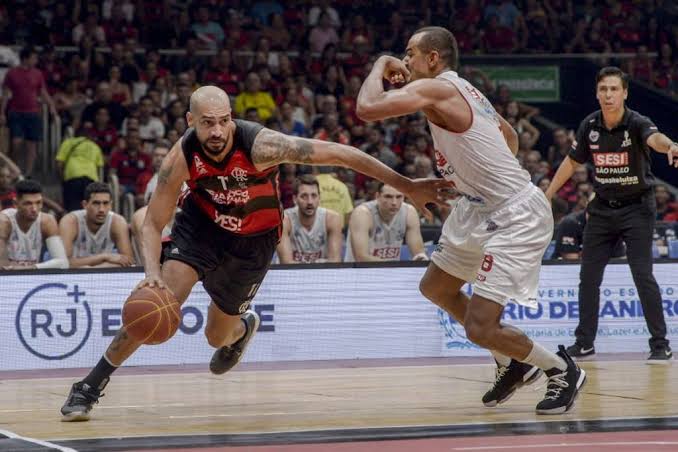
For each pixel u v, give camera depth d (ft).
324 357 31.17
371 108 17.42
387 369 27.94
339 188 41.45
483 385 23.79
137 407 20.31
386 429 16.70
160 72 58.65
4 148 53.78
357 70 62.44
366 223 33.40
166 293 17.17
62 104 56.39
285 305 30.96
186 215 19.36
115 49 58.13
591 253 29.32
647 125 27.53
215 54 60.23
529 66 65.10
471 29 67.92
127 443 15.48
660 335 28.68
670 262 33.09
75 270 30.07
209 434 16.42
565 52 68.39
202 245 19.13
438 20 68.03
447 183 18.71
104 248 33.19
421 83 17.81
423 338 31.81
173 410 19.77
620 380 24.30
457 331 32.01
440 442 15.24
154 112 55.21
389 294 31.71
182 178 17.99
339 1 67.46
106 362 18.61
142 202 48.01
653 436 15.55
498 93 61.21
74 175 50.49
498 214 18.43
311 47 64.80
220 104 17.25
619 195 28.60
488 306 18.33
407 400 21.01
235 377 26.23
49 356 29.71
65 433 16.78
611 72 27.86
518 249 18.28
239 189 18.34
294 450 14.62
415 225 34.09
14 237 31.71
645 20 70.90
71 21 61.00
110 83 55.98
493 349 18.66
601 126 28.37
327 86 60.64
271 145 17.74
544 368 18.74
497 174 18.37
